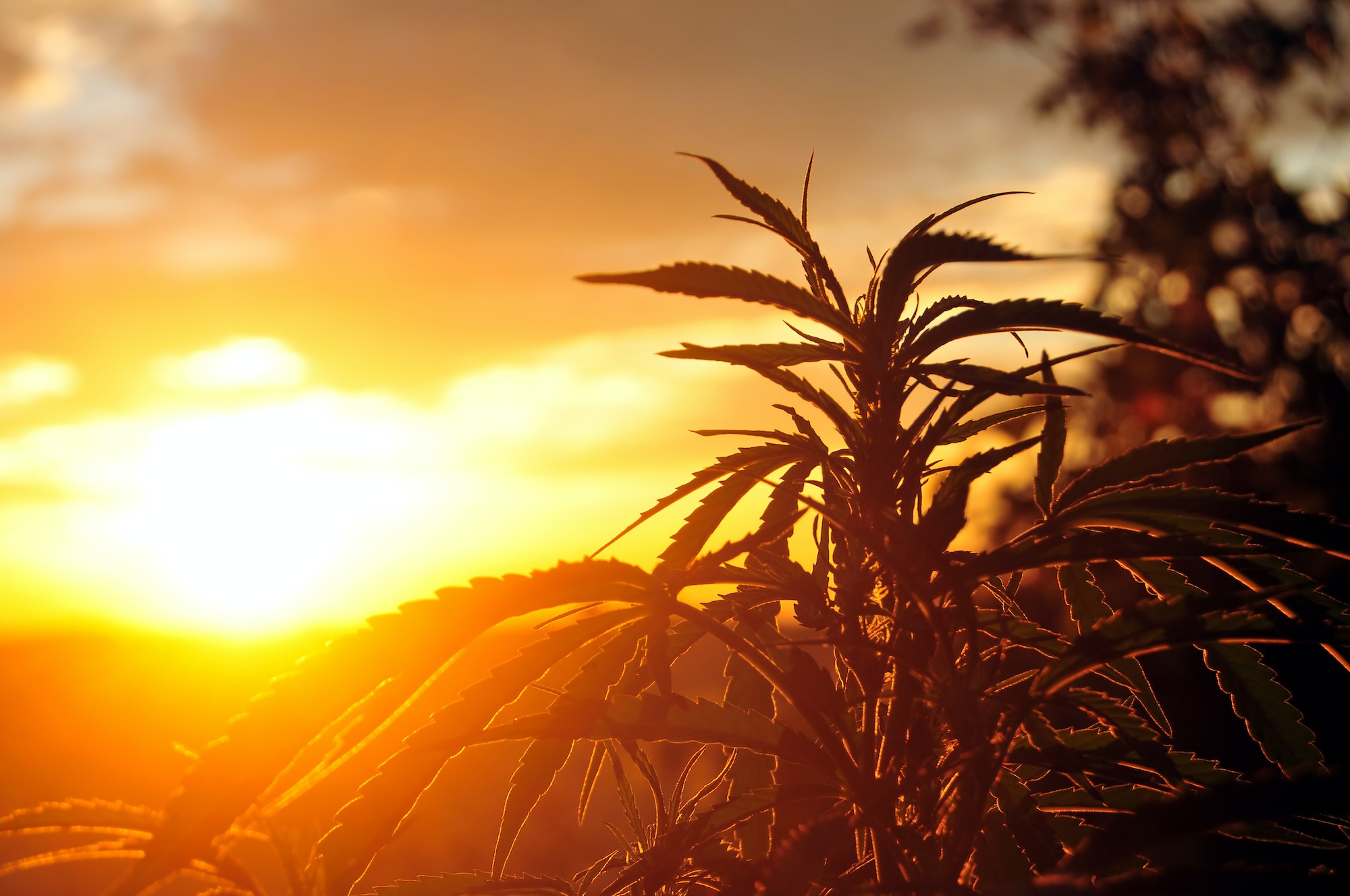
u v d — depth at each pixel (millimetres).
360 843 561
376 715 523
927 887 530
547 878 636
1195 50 5617
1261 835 588
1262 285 4652
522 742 639
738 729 599
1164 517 598
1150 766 582
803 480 631
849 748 587
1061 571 643
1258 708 623
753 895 572
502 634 593
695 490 604
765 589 605
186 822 494
